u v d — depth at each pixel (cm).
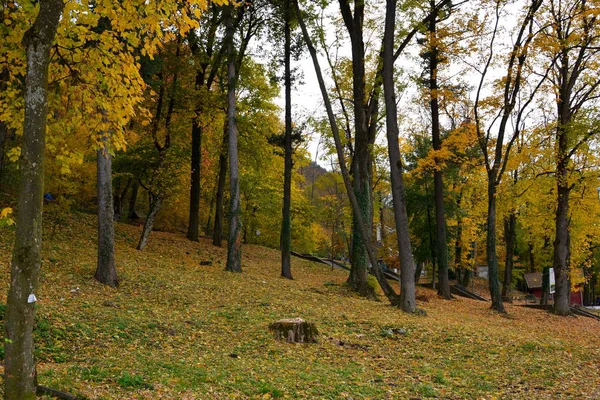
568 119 2136
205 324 1120
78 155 711
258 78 2677
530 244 4306
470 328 1387
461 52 1941
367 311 1505
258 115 2716
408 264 1611
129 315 1071
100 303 1142
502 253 4588
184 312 1216
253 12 2266
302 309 1417
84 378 633
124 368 712
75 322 907
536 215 2452
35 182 443
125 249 2062
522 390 794
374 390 744
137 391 607
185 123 2391
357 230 1975
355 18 1873
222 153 2795
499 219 2761
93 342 842
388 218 4994
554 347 1193
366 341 1124
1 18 609
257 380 736
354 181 1998
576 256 2764
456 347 1121
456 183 3266
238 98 2622
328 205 4153
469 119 2134
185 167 2323
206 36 2344
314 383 753
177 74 2431
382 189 3600
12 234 1653
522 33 1911
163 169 2145
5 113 668
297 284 1998
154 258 2023
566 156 2053
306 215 4119
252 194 3866
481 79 2000
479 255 4738
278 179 3916
